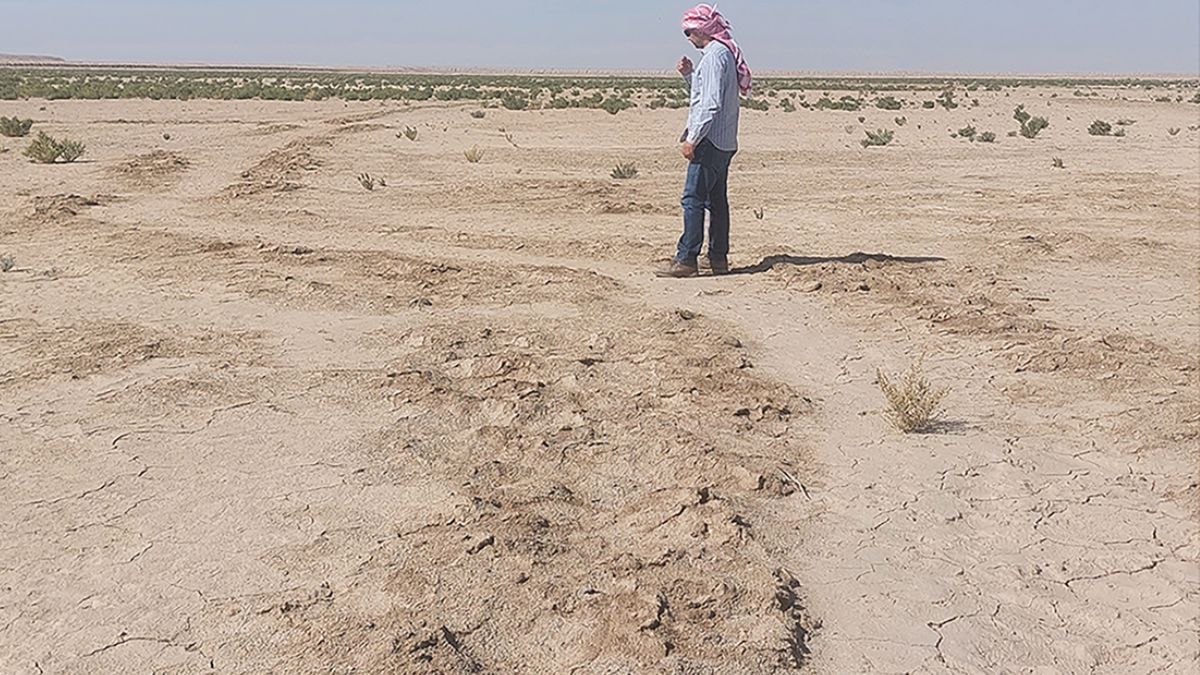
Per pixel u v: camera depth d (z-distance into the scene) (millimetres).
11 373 7164
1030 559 4926
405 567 4547
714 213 10648
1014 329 8680
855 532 5117
